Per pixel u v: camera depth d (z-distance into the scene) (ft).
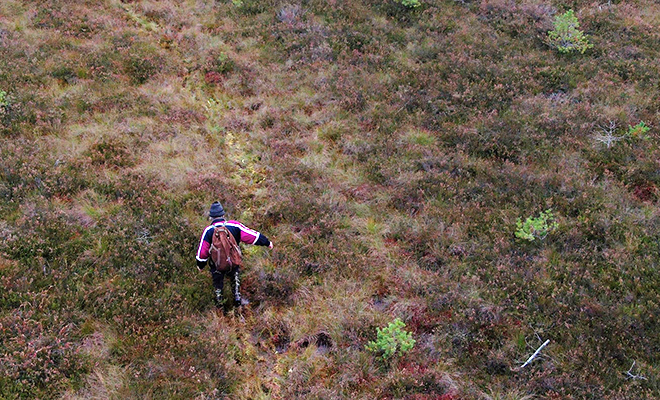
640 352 19.74
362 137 34.14
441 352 20.56
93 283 21.93
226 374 19.44
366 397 18.78
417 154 32.30
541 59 42.47
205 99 38.60
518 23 47.80
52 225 24.16
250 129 35.50
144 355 19.33
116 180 28.37
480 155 32.50
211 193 28.68
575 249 24.97
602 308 21.43
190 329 20.94
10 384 17.22
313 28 46.85
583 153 31.65
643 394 18.40
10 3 47.09
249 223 27.40
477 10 50.75
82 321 20.27
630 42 44.75
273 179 30.48
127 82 38.68
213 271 22.11
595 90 37.58
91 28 45.34
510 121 34.35
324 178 30.73
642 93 37.22
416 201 29.04
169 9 50.55
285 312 22.86
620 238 25.38
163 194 27.94
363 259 24.90
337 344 21.21
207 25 48.47
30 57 39.45
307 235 26.53
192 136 33.55
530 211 27.30
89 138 31.71
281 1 51.08
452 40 45.47
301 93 38.68
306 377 20.01
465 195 28.91
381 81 39.86
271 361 20.95
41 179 27.37
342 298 22.95
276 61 43.19
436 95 37.76
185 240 24.93
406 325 21.90
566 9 51.34
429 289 23.31
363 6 50.42
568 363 19.67
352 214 28.25
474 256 24.98
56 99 34.94
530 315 21.70
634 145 31.83
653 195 28.43
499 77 39.65
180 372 18.83
